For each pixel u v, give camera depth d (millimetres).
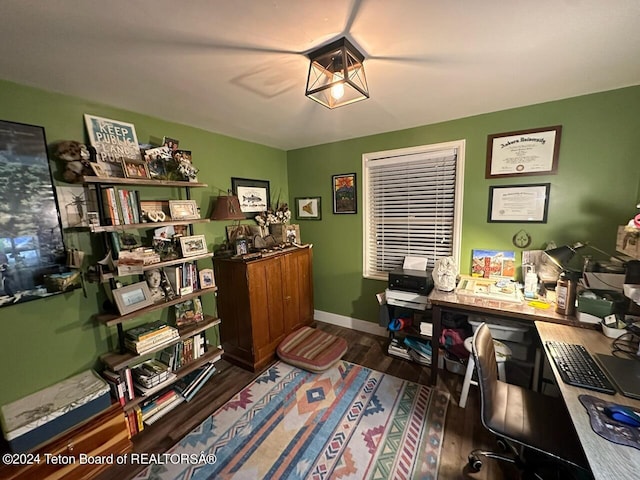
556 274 2068
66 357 1728
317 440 1705
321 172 3268
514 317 1799
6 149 1478
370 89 1770
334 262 3346
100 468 1556
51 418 1418
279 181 3434
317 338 2809
